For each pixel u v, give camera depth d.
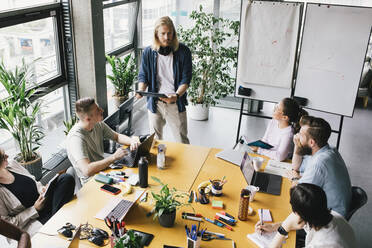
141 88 3.75
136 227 2.05
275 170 2.73
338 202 2.31
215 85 5.18
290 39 3.84
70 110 4.21
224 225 2.09
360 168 4.26
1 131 3.24
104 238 1.95
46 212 2.46
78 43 3.89
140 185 2.43
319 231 1.79
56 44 3.78
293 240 1.99
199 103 5.32
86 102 2.63
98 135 2.91
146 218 2.13
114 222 1.91
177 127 3.92
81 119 2.68
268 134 3.27
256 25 3.92
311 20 3.65
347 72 3.62
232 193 2.41
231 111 5.86
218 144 4.68
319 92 3.82
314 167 2.35
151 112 3.86
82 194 2.34
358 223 3.28
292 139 2.99
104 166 2.56
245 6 3.90
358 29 3.46
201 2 5.45
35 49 3.49
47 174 3.57
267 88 4.10
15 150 3.41
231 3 5.31
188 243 1.87
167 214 2.01
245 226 2.10
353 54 3.55
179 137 4.00
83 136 2.71
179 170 2.68
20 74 3.03
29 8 3.21
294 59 3.89
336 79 3.69
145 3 5.60
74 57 3.95
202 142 4.72
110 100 5.06
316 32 3.66
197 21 4.96
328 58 3.67
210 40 5.44
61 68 3.91
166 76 3.71
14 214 2.39
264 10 3.85
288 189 2.49
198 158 2.88
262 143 2.97
